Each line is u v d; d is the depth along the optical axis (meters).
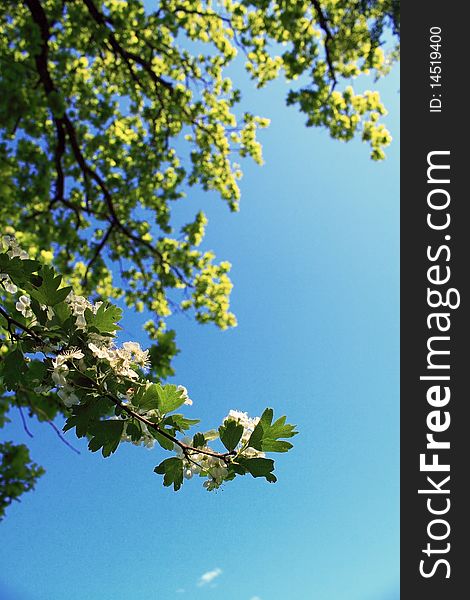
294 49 10.78
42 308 2.28
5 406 8.40
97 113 11.33
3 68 8.91
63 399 2.21
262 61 11.78
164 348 10.48
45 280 2.27
